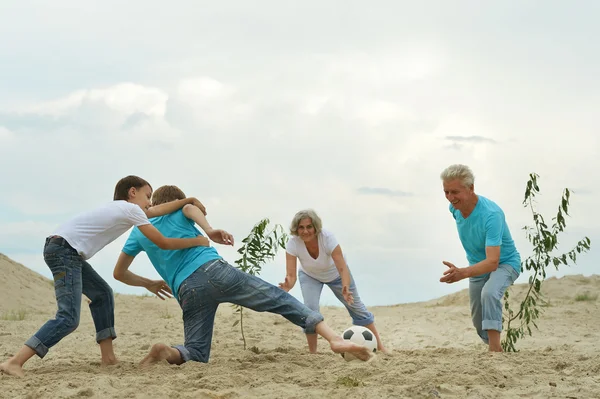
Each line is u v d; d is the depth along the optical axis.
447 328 12.86
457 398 4.83
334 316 14.23
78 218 5.90
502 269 7.32
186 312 6.11
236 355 7.16
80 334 10.52
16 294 15.05
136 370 5.87
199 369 5.80
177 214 6.24
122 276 6.48
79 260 5.87
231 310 13.78
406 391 4.86
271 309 6.01
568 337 11.17
